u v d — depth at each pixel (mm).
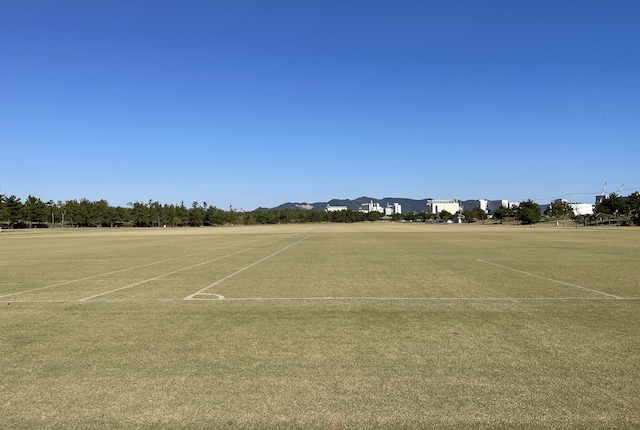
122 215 175000
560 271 19078
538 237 53375
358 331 8836
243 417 5047
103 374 6422
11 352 7531
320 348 7645
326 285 15289
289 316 10305
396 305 11555
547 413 5070
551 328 8953
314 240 51125
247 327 9242
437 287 14617
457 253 29750
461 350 7453
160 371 6527
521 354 7195
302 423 4891
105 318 10219
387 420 4945
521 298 12469
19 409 5293
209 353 7398
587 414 5039
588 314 10305
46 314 10734
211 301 12336
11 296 13523
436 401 5406
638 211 116938
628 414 5035
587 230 80688
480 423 4855
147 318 10180
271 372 6457
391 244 41062
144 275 18844
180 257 28812
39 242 53125
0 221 133000
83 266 23250
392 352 7375
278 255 29516
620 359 6895
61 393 5746
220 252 33250
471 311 10727
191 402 5445
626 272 18625
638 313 10391
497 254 28672
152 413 5160
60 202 160750
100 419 5031
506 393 5625
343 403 5379
